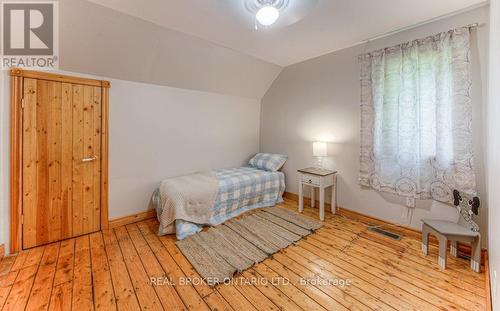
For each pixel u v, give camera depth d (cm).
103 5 202
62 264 201
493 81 159
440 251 200
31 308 152
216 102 385
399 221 267
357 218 304
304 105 368
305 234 262
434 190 235
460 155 214
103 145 266
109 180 273
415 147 244
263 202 365
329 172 318
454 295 167
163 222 259
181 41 274
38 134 224
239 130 424
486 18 201
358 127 299
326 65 331
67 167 243
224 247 233
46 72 226
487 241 201
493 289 147
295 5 201
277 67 391
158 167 318
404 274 191
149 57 274
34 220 226
